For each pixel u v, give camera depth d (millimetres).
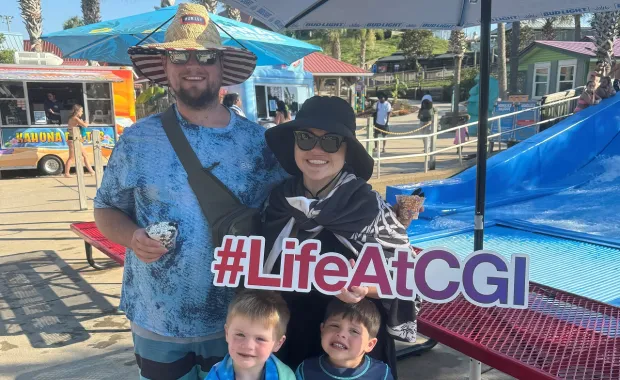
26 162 11938
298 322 2088
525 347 2207
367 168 2068
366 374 1926
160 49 1943
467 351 2277
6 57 35844
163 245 1808
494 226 5535
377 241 1888
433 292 1854
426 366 3447
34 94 11992
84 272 5387
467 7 3439
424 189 6359
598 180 7352
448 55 58000
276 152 2094
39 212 8344
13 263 5719
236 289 2033
